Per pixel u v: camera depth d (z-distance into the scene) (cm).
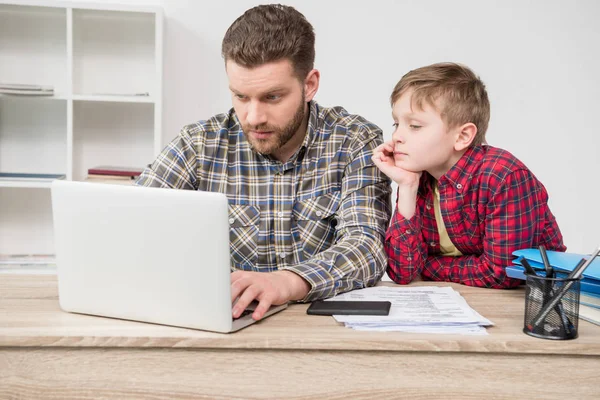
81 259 127
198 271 117
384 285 159
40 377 117
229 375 117
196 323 120
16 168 330
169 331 120
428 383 118
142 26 330
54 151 331
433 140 160
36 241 336
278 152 174
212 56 334
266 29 148
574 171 355
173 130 336
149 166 180
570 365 120
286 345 116
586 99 351
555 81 349
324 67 339
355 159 171
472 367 119
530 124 351
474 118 163
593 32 348
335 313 129
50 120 329
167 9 330
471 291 156
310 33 158
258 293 127
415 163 162
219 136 177
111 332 118
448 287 155
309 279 138
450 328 123
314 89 166
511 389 119
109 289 126
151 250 120
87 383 117
